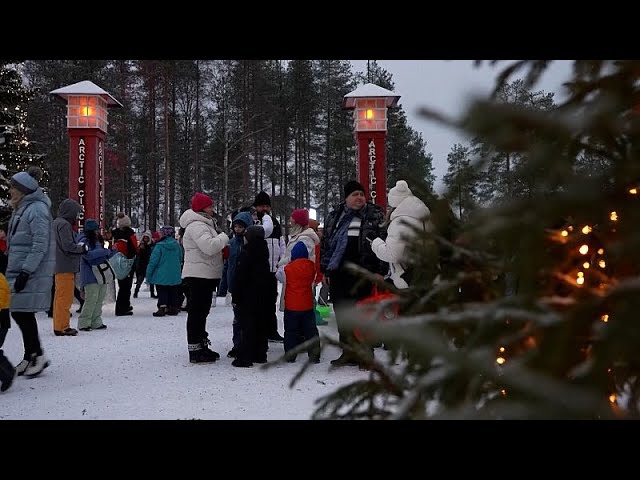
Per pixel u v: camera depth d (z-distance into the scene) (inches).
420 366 27.3
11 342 266.4
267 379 176.7
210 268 210.2
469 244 30.2
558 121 17.3
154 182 1551.4
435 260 32.9
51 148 1349.7
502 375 18.1
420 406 22.3
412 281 35.6
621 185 18.5
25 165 515.5
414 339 17.7
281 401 147.6
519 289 21.3
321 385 166.6
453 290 32.3
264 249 208.1
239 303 204.2
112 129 1492.4
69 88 536.7
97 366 202.4
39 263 183.9
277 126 1469.0
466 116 16.2
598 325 16.2
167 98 1280.8
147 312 394.9
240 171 1491.1
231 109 1424.7
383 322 18.3
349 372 184.7
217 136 1337.4
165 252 367.6
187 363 208.4
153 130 1480.1
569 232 23.7
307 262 214.2
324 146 1621.6
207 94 1435.8
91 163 536.7
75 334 280.2
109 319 352.8
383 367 28.7
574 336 16.5
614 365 21.0
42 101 1374.3
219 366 202.1
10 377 164.7
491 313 19.1
